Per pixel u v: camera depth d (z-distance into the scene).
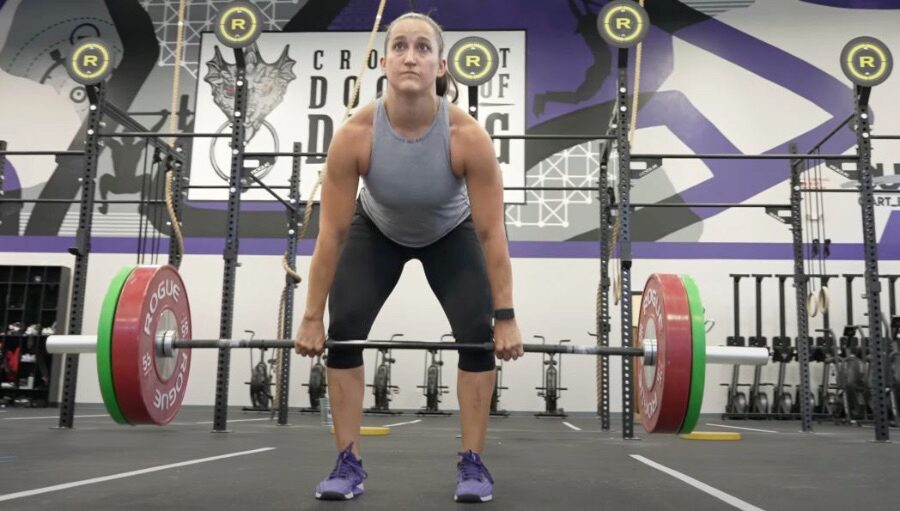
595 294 6.50
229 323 3.47
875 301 3.64
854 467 2.28
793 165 4.73
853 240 6.44
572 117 6.84
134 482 1.69
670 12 6.97
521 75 6.94
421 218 1.45
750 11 6.93
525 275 6.56
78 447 2.62
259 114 6.99
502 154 6.79
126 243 6.76
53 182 6.94
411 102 1.33
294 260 4.50
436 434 3.66
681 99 6.81
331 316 1.48
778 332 6.36
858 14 6.84
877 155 6.60
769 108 6.75
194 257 6.71
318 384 6.06
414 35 1.34
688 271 6.48
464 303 1.46
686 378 1.66
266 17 7.18
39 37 7.25
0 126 7.07
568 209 6.66
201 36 7.16
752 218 6.54
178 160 4.51
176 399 1.96
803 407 4.46
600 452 2.77
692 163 6.65
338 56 7.11
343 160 1.40
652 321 1.84
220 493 1.52
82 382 6.60
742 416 6.00
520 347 1.42
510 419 5.72
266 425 4.25
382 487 1.66
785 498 1.59
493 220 1.43
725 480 1.91
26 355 6.48
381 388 6.15
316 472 1.91
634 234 6.55
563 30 7.02
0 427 3.67
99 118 3.76
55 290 6.67
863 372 5.35
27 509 1.30
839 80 6.75
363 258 1.49
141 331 1.70
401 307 6.62
